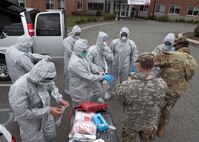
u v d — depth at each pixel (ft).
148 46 40.09
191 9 105.29
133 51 17.53
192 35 52.60
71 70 12.86
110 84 17.72
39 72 8.03
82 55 12.79
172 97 12.23
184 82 12.05
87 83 13.57
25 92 8.39
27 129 9.36
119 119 15.40
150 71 8.87
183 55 11.73
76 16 94.58
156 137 13.71
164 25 83.92
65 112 15.81
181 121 15.60
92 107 10.06
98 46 15.56
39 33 20.77
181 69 11.69
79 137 8.39
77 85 13.28
